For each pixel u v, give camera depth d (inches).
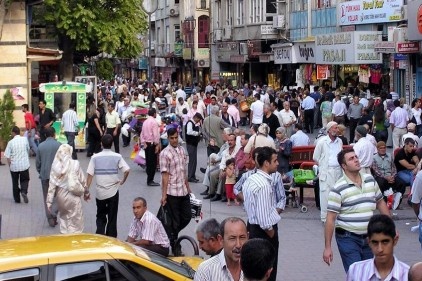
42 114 1273.4
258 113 1549.0
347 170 442.6
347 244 439.8
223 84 2581.2
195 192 943.0
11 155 888.3
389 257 330.0
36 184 1034.1
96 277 345.1
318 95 1726.1
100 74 2273.6
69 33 1830.7
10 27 1423.5
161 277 359.6
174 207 646.5
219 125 1005.8
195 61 2960.1
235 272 325.1
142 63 3708.2
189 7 3031.5
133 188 990.4
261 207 470.3
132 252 362.9
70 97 1360.7
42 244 366.6
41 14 1822.1
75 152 1283.2
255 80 2546.8
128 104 1541.6
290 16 2217.0
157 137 1000.9
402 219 762.8
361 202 438.9
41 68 1952.5
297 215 797.2
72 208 685.3
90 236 387.5
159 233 553.3
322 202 709.3
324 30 1991.9
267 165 477.4
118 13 1898.4
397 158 794.2
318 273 583.2
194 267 423.8
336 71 1921.8
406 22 1547.7
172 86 2640.3
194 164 1020.5
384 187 789.9
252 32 2400.3
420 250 645.9
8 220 804.6
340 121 1502.2
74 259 344.8
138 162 1131.9
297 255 640.4
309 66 2016.5
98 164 681.6
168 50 3388.3
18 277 335.9
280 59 2112.5
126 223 775.7
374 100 1438.2
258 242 276.2
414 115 1246.3
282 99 1753.2
